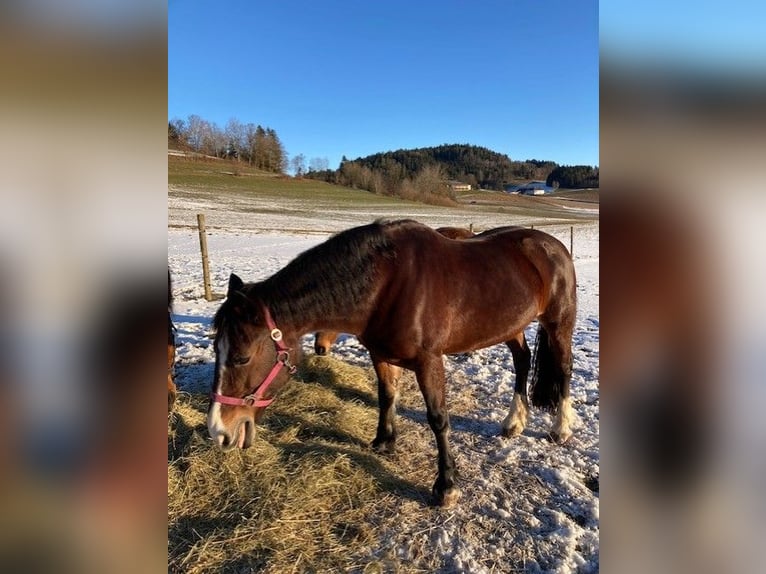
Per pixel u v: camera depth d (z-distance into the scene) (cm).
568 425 342
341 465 292
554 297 335
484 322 285
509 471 304
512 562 229
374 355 305
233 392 234
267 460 293
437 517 259
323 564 224
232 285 248
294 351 254
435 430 269
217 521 249
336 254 253
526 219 3944
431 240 279
